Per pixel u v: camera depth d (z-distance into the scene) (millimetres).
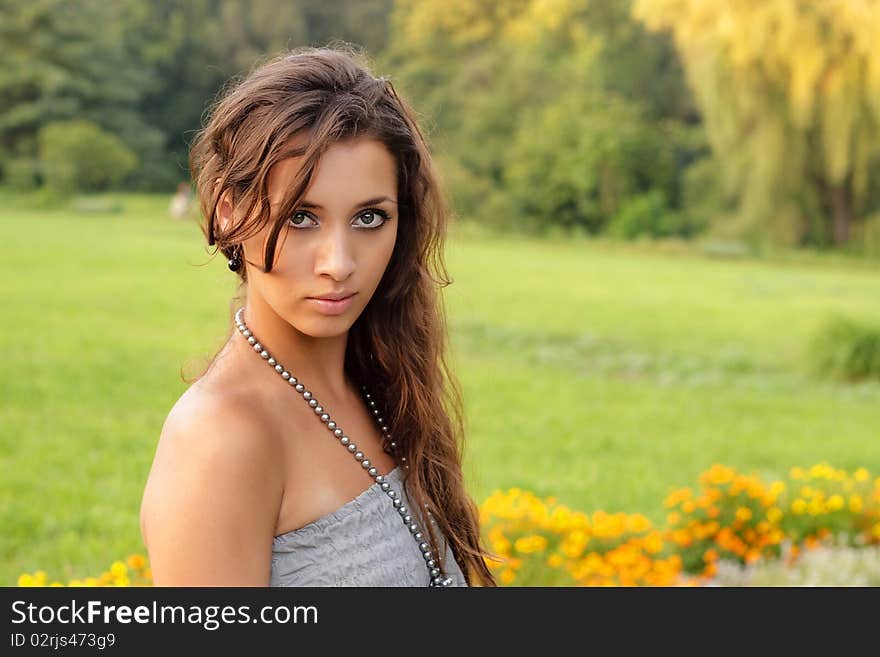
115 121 100938
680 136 87562
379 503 2523
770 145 58594
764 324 37094
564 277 50750
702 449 18344
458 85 91812
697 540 10758
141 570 8891
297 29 112562
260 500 2316
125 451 16531
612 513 13891
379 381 2889
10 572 10781
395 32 113438
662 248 70062
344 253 2285
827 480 12727
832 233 64188
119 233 62062
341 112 2279
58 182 89812
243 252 2471
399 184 2605
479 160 84312
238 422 2322
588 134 78250
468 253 61219
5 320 29688
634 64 91250
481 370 26219
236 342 2508
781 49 53188
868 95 53125
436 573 2668
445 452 3014
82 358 24500
